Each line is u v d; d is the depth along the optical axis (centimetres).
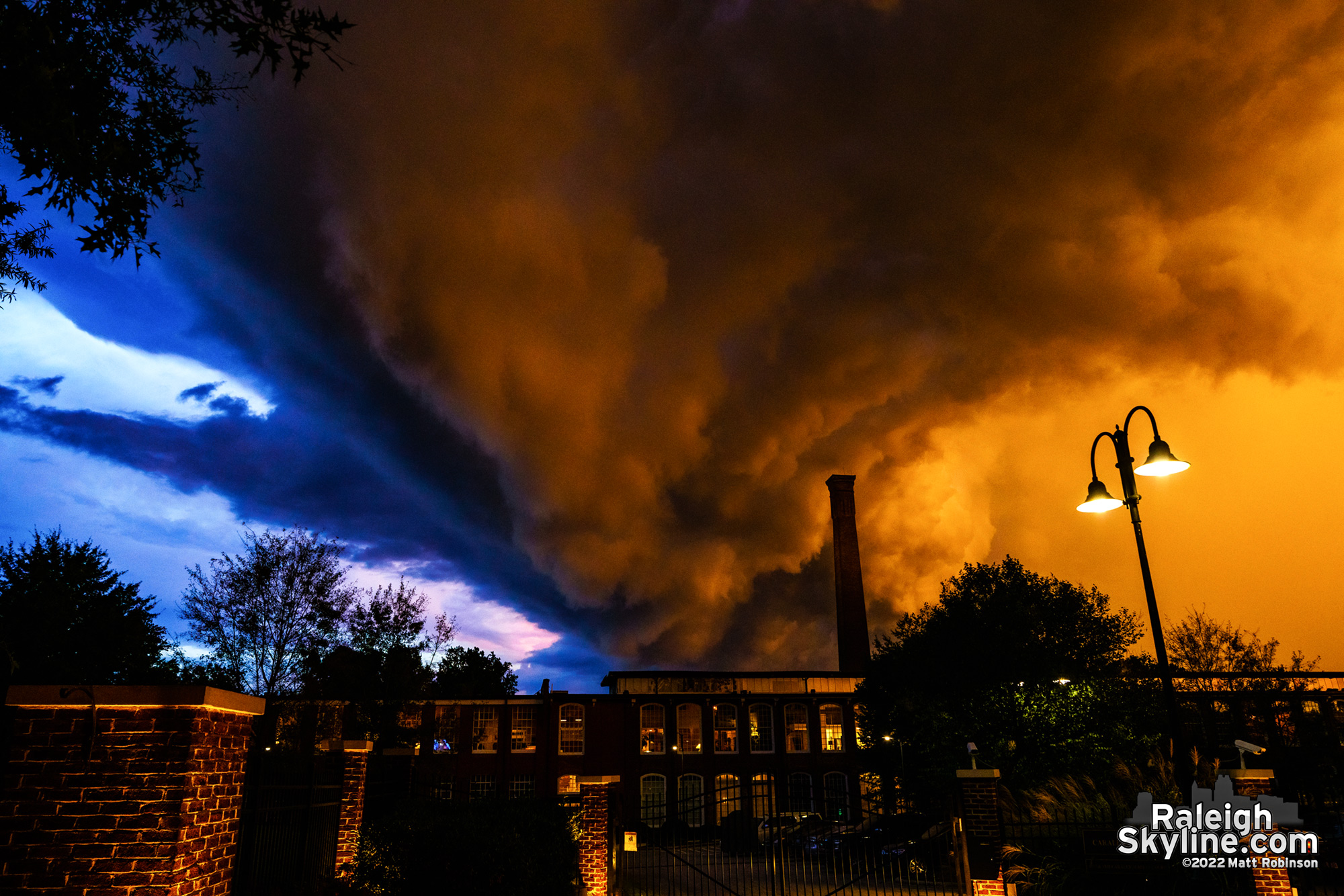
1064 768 2402
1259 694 3369
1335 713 3288
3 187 602
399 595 2697
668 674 5288
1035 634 2877
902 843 2216
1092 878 1302
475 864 1018
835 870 2220
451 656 6034
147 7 576
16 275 651
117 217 637
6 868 546
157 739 577
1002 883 1395
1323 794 2050
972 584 3075
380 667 2644
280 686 2400
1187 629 3962
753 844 2247
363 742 1311
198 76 641
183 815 564
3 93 540
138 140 632
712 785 4825
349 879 1017
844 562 6694
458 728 4422
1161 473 1259
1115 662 2972
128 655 3022
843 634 6494
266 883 943
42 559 2984
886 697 3166
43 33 534
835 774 4919
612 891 1666
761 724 5031
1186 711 3434
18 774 562
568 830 1426
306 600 2472
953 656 2789
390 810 1476
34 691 566
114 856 552
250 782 887
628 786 4753
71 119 559
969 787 1473
